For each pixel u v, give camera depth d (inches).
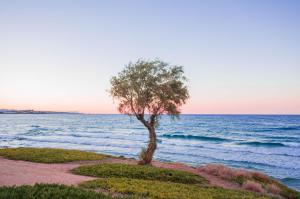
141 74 1261.1
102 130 5890.8
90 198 478.0
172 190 775.7
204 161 2172.7
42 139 3732.8
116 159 1572.3
